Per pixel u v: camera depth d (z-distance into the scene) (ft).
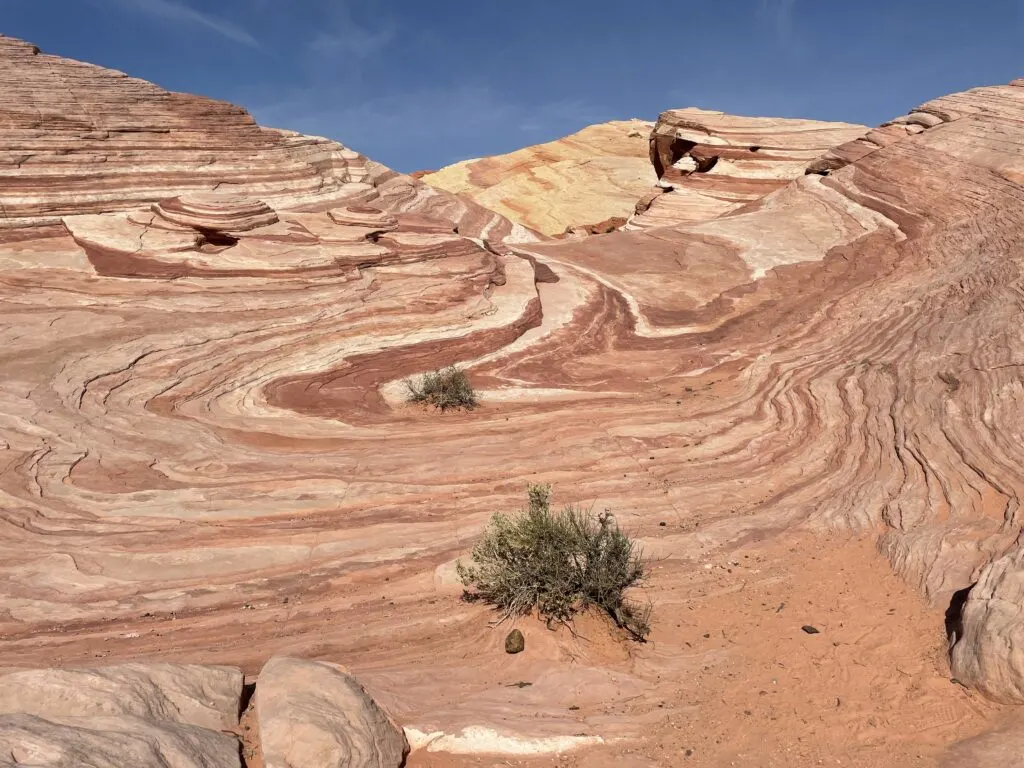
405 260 72.18
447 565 32.30
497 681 23.75
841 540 33.17
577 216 178.19
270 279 64.80
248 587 31.76
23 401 45.39
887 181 89.04
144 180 76.13
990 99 93.15
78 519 36.24
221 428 47.50
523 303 70.33
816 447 42.80
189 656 25.95
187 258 65.16
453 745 19.61
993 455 33.47
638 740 20.47
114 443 43.37
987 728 20.01
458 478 41.29
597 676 23.58
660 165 139.13
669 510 37.60
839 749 19.95
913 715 21.07
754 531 34.88
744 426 47.47
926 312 56.39
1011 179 74.64
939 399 39.65
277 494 39.17
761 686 23.17
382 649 26.48
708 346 65.10
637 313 72.23
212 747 17.04
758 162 118.73
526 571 26.91
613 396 55.26
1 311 56.08
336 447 46.01
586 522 29.32
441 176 211.20
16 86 72.33
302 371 56.80
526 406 53.57
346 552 34.32
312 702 18.40
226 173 82.17
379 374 58.18
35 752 13.76
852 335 58.95
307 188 88.89
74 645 27.22
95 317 56.54
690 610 28.68
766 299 74.13
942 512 31.83
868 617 26.68
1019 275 51.98
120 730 15.83
